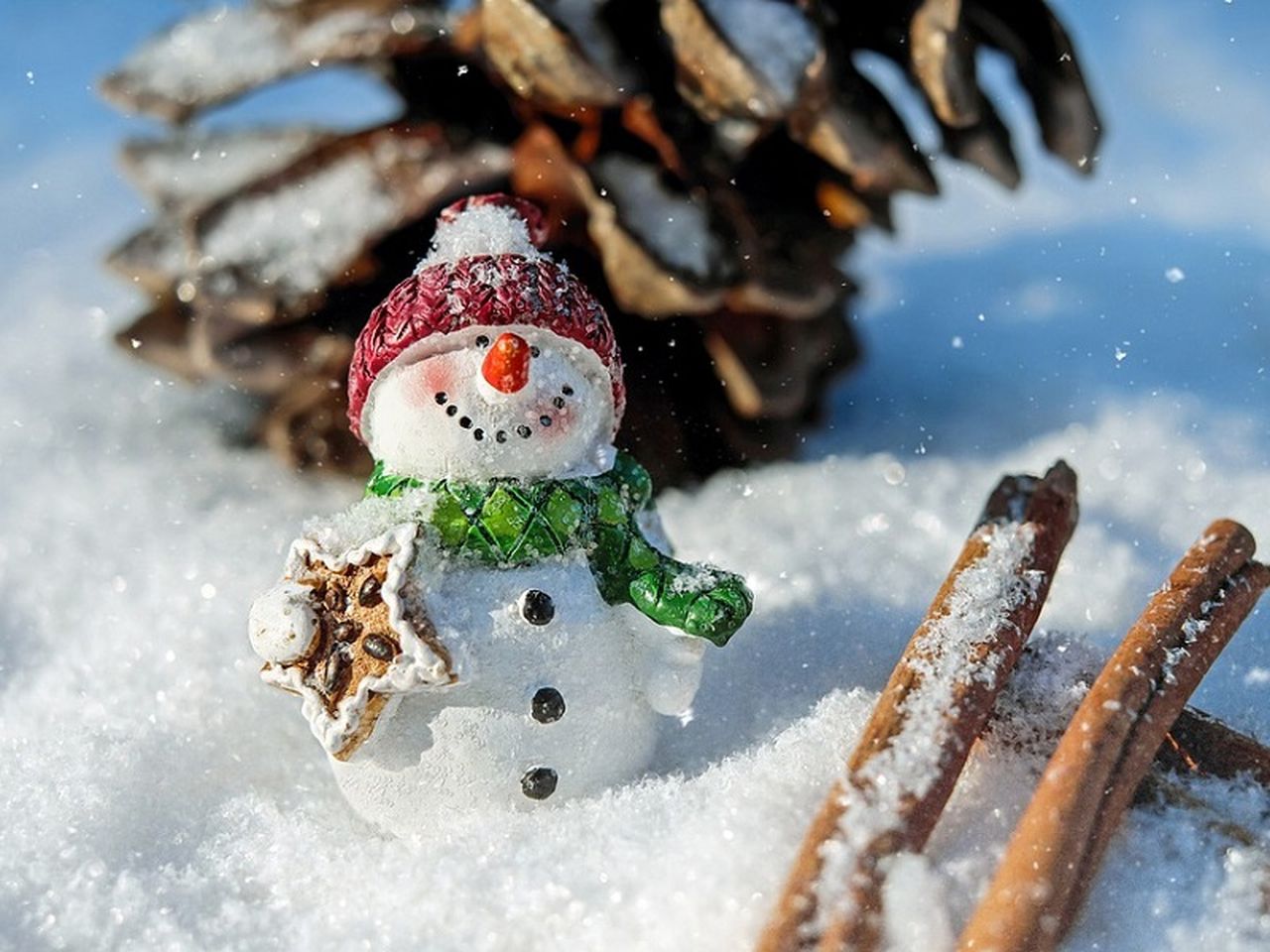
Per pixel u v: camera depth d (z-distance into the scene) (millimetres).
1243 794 152
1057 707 155
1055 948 135
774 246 225
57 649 203
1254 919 139
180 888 150
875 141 215
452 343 151
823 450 246
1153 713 143
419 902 143
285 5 236
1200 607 153
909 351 281
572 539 151
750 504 228
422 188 218
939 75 211
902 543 214
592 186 211
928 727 143
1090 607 195
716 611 149
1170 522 218
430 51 222
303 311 221
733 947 135
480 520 149
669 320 228
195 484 240
